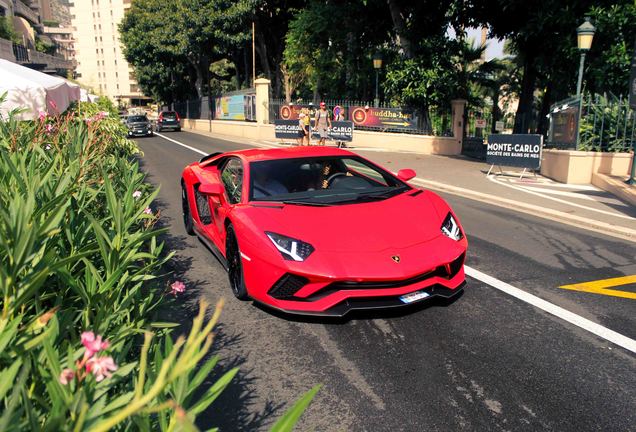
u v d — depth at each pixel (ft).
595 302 13.26
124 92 427.33
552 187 32.53
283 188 14.99
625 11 40.22
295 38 77.71
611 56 42.16
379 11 68.33
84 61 423.64
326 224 12.71
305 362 10.28
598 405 8.66
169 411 4.59
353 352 10.68
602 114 34.24
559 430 8.01
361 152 61.16
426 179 36.45
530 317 12.34
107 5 415.23
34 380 4.85
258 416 8.50
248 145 74.84
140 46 137.08
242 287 13.34
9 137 17.07
